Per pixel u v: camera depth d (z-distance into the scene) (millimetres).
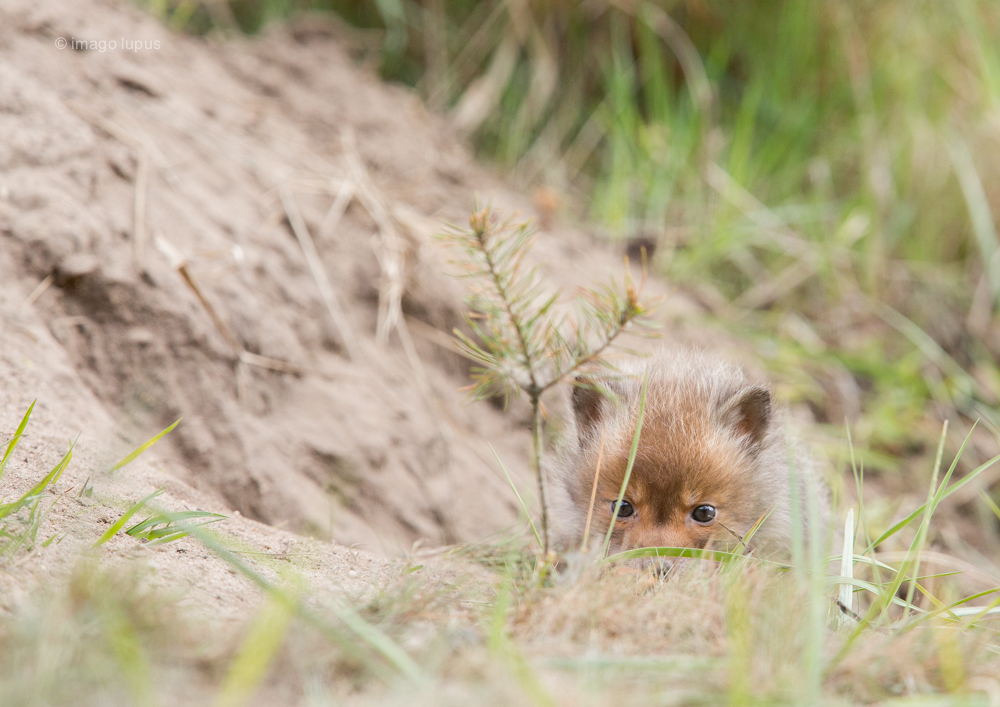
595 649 4438
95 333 8398
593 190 16109
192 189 10164
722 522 7422
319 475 8984
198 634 4191
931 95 16141
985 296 15125
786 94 16125
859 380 13922
